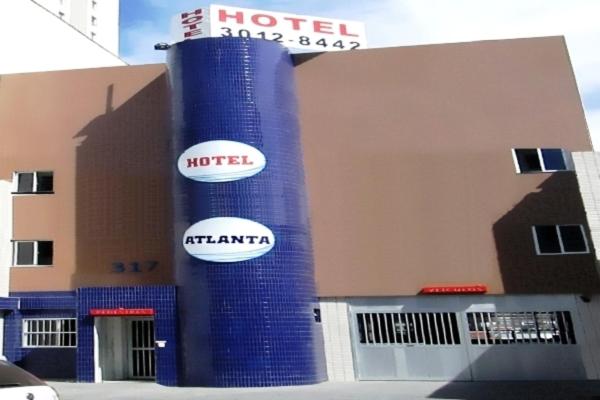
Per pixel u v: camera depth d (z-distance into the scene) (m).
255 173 16.38
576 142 17.72
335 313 17.28
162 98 19.70
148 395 13.45
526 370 16.16
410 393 13.34
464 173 17.81
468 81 18.52
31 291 18.81
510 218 17.34
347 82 18.88
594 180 14.92
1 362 6.80
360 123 18.52
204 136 16.67
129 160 19.39
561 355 16.16
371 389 14.26
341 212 17.94
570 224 17.11
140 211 18.92
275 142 16.98
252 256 15.77
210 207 16.14
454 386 14.74
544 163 17.70
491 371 16.28
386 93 18.69
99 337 17.16
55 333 18.39
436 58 18.83
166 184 18.95
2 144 20.17
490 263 17.06
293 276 16.16
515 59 18.56
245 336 15.27
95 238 18.95
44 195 19.58
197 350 15.46
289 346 15.48
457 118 18.25
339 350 16.97
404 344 16.83
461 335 16.67
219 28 18.48
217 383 15.02
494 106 18.23
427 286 17.09
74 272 18.78
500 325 16.61
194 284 15.90
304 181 17.86
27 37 23.73
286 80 18.20
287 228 16.44
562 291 16.62
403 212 17.72
